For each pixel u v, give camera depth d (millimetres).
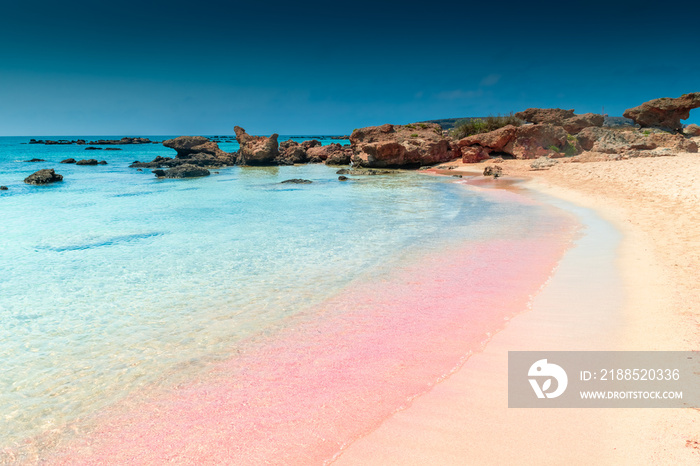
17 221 14672
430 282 7703
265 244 11023
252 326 6062
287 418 3896
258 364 4965
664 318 5379
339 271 8594
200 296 7336
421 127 43812
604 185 19469
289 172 37750
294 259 9562
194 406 4164
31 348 5520
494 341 5277
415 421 3752
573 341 5090
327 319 6219
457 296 6938
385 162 37219
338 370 4754
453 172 32562
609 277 7293
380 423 3752
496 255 9312
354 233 12180
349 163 46438
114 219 14977
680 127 45500
